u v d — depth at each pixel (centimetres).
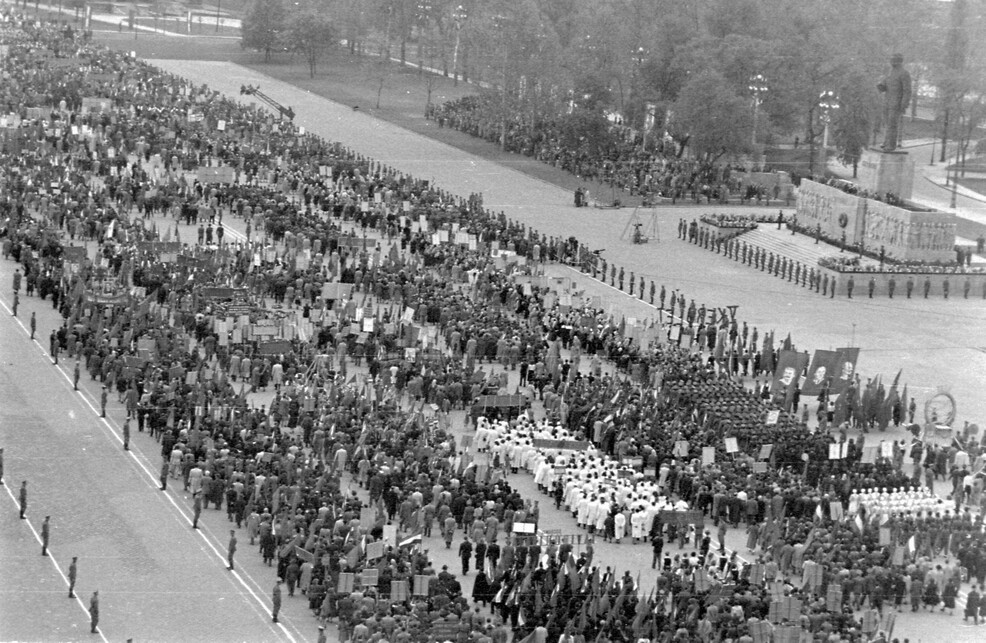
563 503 14175
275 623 11731
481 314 18925
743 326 19962
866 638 11669
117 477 14400
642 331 18638
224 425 14538
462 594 12225
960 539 13388
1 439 15088
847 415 16762
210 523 13588
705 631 11288
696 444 14925
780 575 12775
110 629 11462
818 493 13950
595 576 11869
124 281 19288
